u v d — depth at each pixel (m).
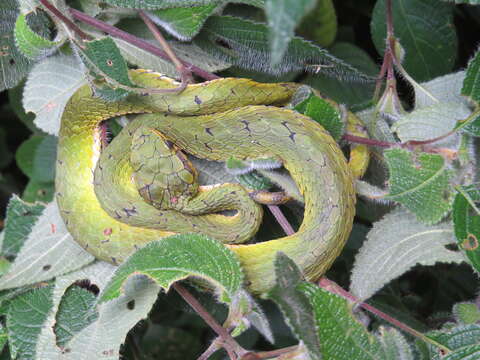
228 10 0.66
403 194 0.59
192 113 0.63
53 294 0.62
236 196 0.62
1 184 0.73
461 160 0.60
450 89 0.62
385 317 0.59
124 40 0.63
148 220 0.62
